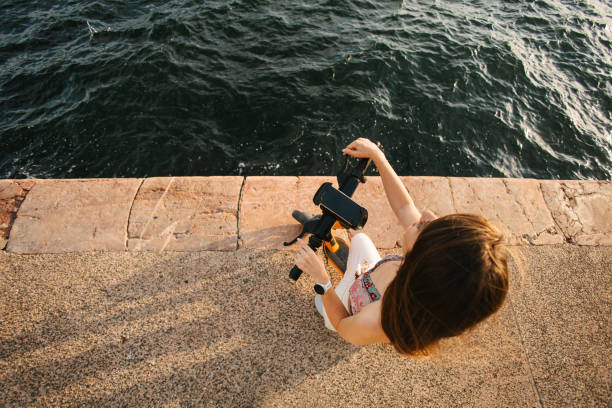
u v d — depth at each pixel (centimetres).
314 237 165
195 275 233
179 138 568
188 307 219
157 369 195
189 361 198
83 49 702
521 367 203
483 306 83
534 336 215
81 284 228
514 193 285
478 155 587
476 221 87
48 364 196
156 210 264
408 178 292
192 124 585
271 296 225
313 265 138
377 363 201
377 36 761
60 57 687
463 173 565
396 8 863
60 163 537
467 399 192
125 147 556
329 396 190
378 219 265
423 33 789
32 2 827
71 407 183
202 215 262
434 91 662
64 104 609
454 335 91
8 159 536
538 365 204
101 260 239
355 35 759
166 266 237
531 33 848
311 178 288
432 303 85
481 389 195
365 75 669
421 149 585
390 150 579
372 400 190
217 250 245
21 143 555
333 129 590
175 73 652
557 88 709
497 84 696
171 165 541
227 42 720
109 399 186
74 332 208
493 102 662
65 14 787
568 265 248
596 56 795
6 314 214
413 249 91
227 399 187
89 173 529
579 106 680
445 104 644
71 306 218
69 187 277
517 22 884
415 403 190
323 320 216
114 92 622
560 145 617
